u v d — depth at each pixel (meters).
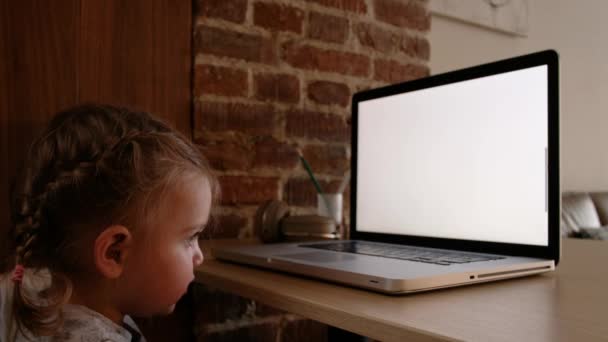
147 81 1.10
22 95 0.98
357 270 0.65
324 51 1.35
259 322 1.24
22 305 0.50
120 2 1.08
